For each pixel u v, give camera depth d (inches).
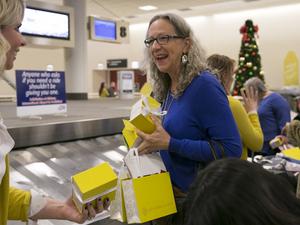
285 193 19.9
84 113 120.3
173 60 54.5
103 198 43.4
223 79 79.4
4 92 266.1
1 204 37.2
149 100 51.6
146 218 45.4
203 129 52.5
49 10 179.8
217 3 293.3
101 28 227.3
